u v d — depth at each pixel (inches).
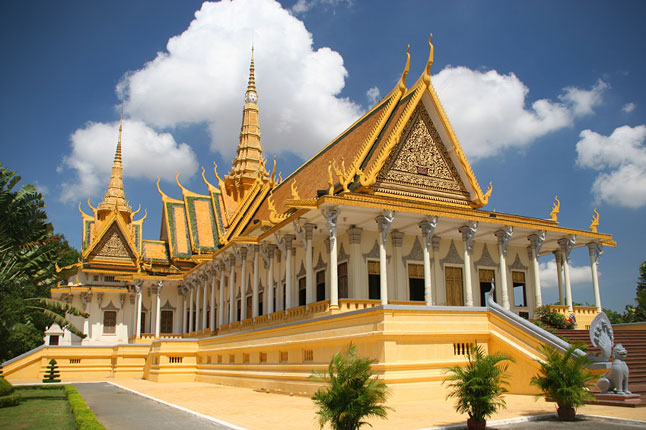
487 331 822.5
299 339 947.3
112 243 2279.8
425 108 1311.5
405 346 749.3
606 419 530.9
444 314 794.2
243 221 2031.3
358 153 1295.5
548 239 1337.4
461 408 529.3
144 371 1681.8
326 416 434.0
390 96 1385.3
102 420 640.4
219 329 1654.8
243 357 1186.6
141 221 2492.6
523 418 540.1
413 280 1246.3
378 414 443.5
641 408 589.6
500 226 1196.5
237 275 1804.9
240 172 2637.8
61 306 1076.5
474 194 1326.3
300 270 1387.8
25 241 1021.2
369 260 1199.6
